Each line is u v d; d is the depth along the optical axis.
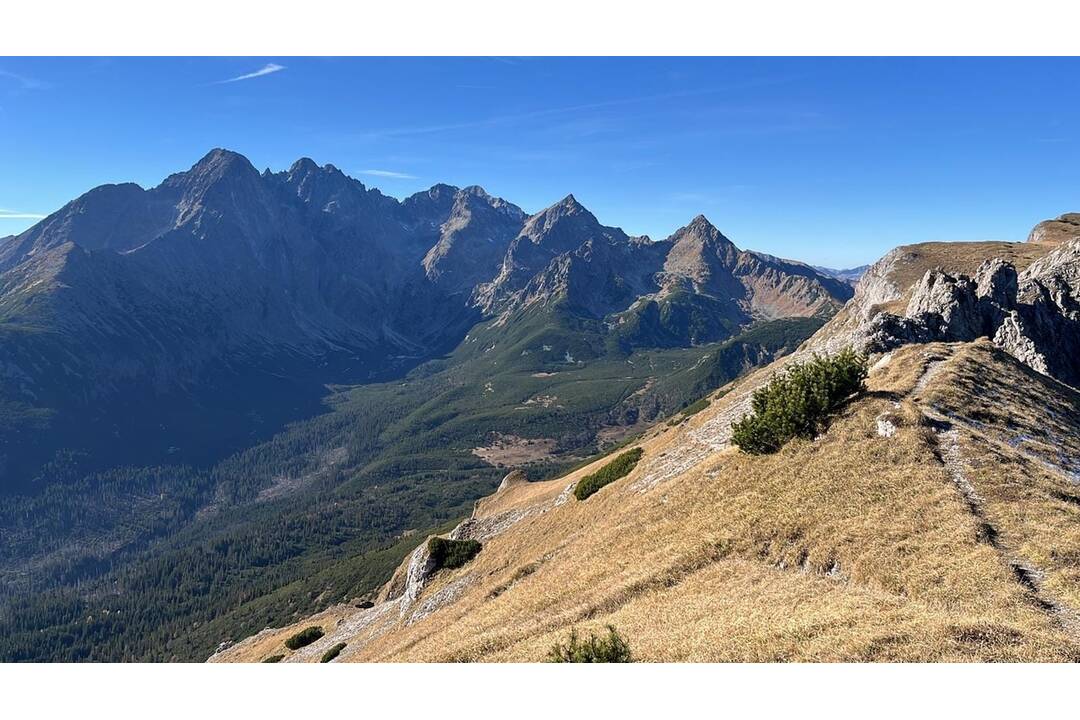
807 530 29.16
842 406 39.06
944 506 26.70
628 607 29.59
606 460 85.50
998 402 40.03
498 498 95.25
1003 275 83.94
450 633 40.19
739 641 21.44
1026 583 21.00
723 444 54.28
